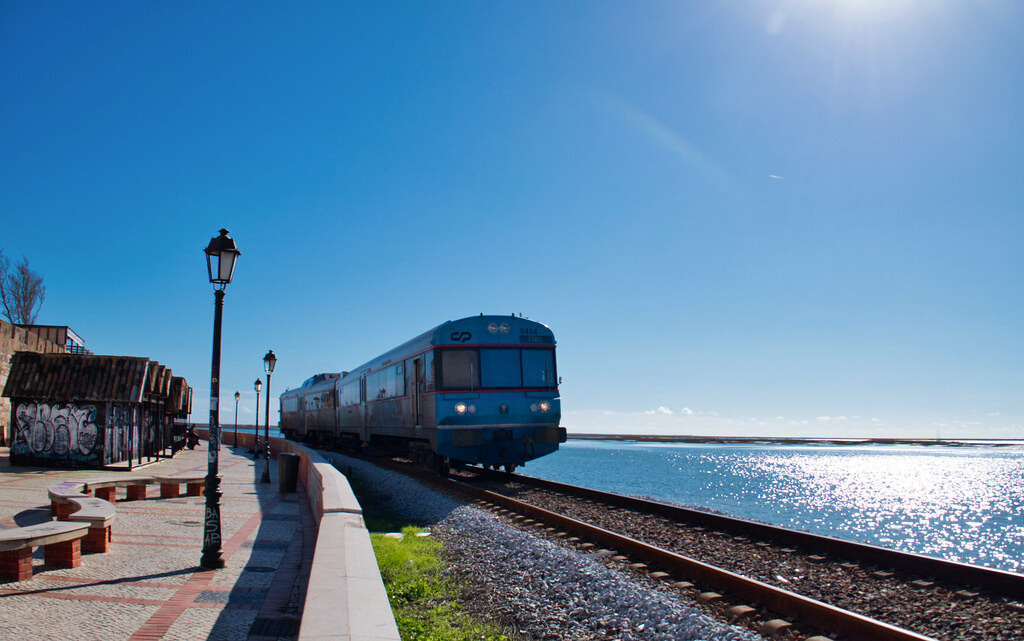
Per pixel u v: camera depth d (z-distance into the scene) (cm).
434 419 1642
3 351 2480
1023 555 2033
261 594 641
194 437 3741
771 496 3897
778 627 552
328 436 3456
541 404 1703
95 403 2019
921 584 687
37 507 1137
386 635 362
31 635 486
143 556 794
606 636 568
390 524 1265
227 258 826
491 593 702
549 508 1338
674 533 1050
